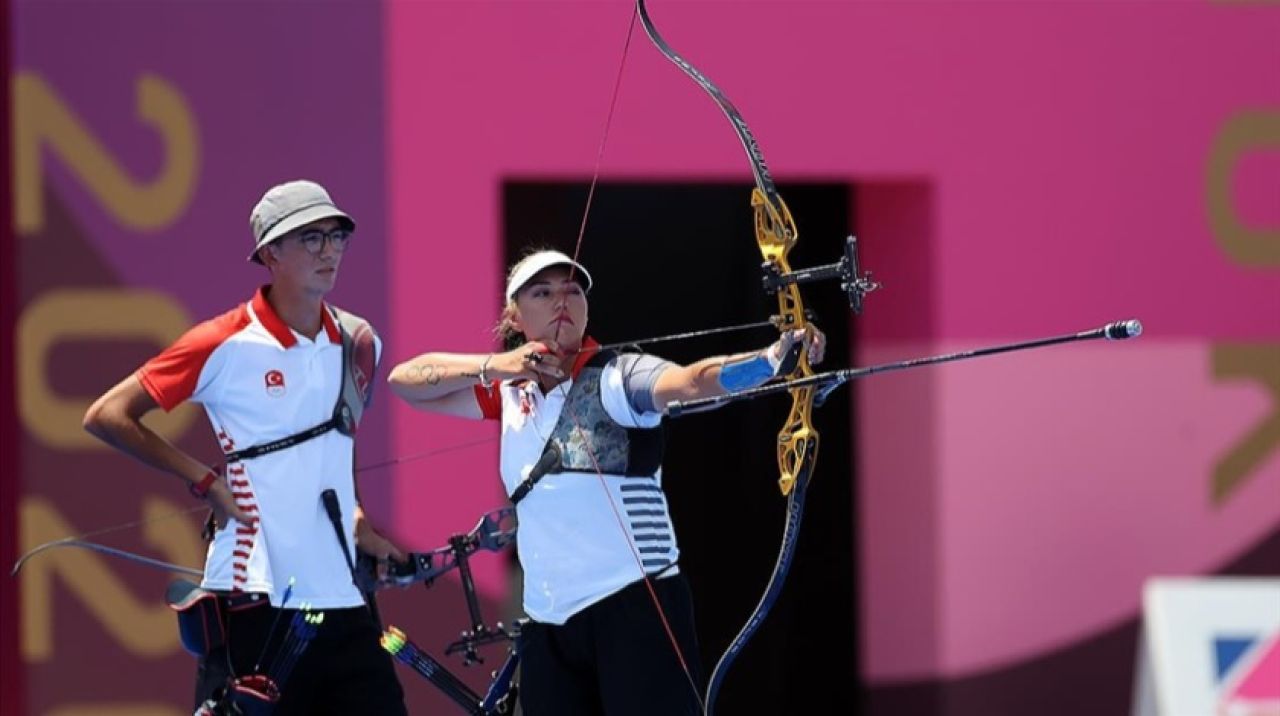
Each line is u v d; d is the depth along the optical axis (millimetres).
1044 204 22375
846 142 21922
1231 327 22734
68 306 20422
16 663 20812
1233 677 19312
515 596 22453
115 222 20469
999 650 22406
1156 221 22578
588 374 15133
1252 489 22734
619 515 14992
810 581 25406
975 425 22297
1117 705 22531
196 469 16062
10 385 20750
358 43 20812
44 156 20391
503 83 21094
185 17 20547
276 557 16094
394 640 16547
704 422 26344
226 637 16125
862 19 21891
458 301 20984
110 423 15875
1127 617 22547
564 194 25453
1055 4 22328
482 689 20984
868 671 22766
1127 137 22516
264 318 16078
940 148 22109
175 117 20516
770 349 13695
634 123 21391
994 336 22281
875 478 22797
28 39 20359
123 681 20484
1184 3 22578
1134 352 22562
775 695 25562
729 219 26219
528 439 15336
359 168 20828
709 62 21578
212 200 20562
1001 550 22375
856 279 13398
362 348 16688
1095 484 22516
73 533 20422
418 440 20797
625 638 14945
